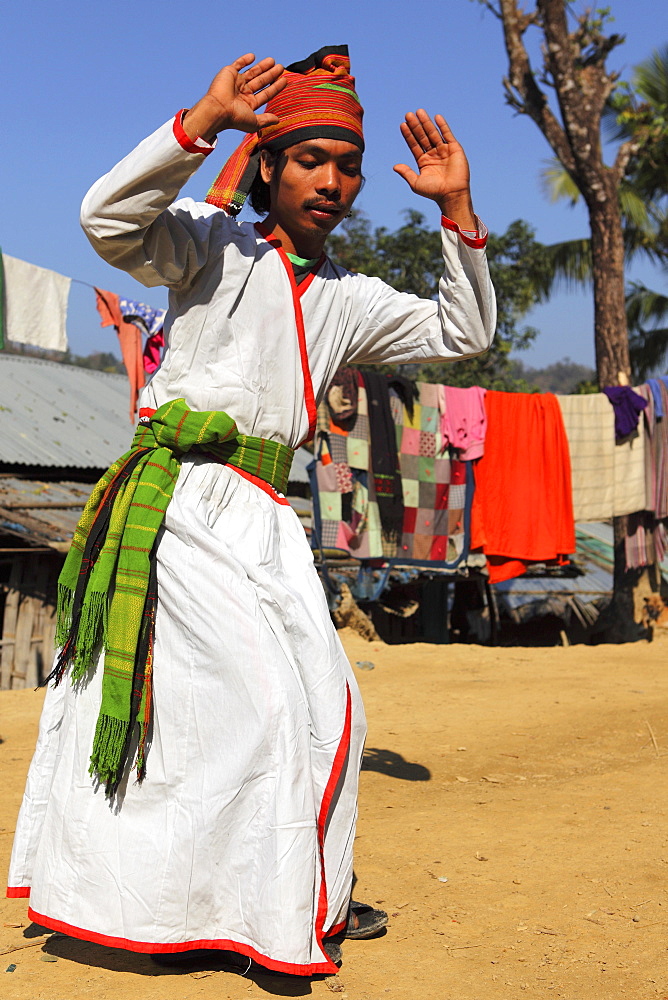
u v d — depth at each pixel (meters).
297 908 2.26
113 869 2.38
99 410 16.19
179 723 2.39
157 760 2.39
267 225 2.72
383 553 9.67
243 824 2.34
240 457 2.58
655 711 6.46
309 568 2.59
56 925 2.43
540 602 16.17
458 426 10.02
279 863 2.27
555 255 21.41
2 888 3.13
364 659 9.26
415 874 3.26
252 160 2.69
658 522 11.96
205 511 2.51
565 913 2.92
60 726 2.62
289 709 2.33
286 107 2.57
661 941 2.71
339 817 2.50
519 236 20.94
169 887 2.34
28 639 9.98
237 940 2.34
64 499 12.13
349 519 9.45
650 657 9.73
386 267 20.38
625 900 3.02
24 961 2.57
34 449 13.33
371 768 4.83
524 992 2.39
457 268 2.71
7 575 11.40
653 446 11.20
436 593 14.91
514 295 20.73
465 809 4.07
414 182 2.67
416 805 4.14
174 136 2.19
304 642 2.42
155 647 2.44
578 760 5.07
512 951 2.64
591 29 14.73
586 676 8.27
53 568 10.23
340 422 9.36
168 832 2.37
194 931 2.35
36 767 2.62
